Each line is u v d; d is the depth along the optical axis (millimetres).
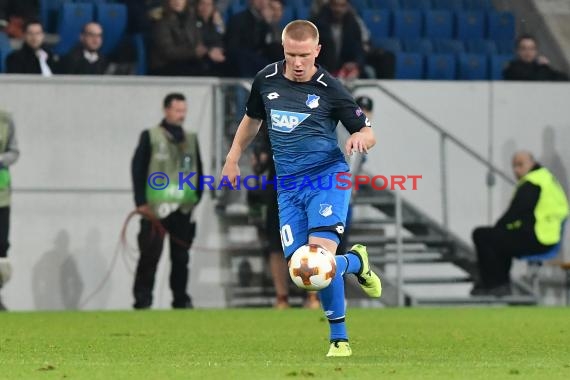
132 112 52219
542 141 56000
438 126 55125
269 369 20703
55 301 51406
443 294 55219
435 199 55219
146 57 55656
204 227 52281
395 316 44000
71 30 57844
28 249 51375
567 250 55719
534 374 19828
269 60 55000
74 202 51688
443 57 61031
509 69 57594
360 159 53094
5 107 51250
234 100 52969
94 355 25531
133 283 51844
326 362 22578
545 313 46188
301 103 23203
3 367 21609
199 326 37656
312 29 22969
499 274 53094
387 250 54562
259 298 52656
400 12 63844
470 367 21422
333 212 22859
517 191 52188
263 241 52719
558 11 64938
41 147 51562
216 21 56062
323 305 23562
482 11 65000
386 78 57031
